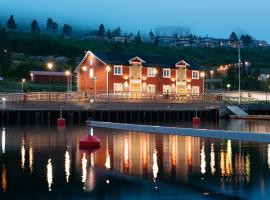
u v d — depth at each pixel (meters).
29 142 28.09
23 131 37.94
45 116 51.12
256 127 44.41
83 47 158.25
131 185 14.10
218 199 12.20
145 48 171.62
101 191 13.38
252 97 82.44
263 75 133.75
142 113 56.38
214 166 17.50
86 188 13.79
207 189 13.41
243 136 9.64
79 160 19.64
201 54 173.88
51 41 154.12
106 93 62.94
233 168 16.97
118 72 66.94
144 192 13.12
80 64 71.44
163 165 17.88
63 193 13.20
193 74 74.19
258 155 20.70
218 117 61.53
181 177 15.23
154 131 12.13
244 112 62.47
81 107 52.09
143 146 24.88
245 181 14.43
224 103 63.31
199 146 24.64
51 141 28.75
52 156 21.19
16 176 15.91
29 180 15.16
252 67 149.25
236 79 122.75
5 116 49.06
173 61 73.94
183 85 72.88
